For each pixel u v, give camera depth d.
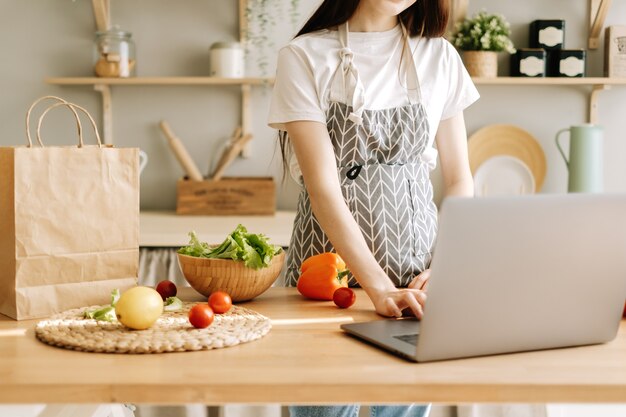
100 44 3.06
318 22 1.64
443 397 0.94
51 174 1.26
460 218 0.96
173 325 1.19
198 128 3.29
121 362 1.03
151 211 3.28
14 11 3.21
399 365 1.01
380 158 1.64
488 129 3.25
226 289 1.38
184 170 3.26
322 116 1.55
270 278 1.41
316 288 1.43
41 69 3.24
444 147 1.76
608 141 3.28
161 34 3.24
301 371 0.99
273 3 3.21
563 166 3.28
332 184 1.50
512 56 3.15
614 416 2.24
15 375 0.97
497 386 0.94
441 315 1.00
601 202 1.03
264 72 3.23
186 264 1.39
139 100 3.27
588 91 3.26
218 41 3.24
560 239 1.02
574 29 3.25
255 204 3.13
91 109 3.26
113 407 1.62
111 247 1.33
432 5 1.62
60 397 0.94
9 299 1.27
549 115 3.27
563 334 1.09
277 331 1.20
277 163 3.29
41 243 1.26
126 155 1.33
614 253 1.06
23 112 3.25
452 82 1.69
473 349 1.04
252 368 1.00
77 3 3.21
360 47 1.61
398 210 1.63
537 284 1.03
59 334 1.13
